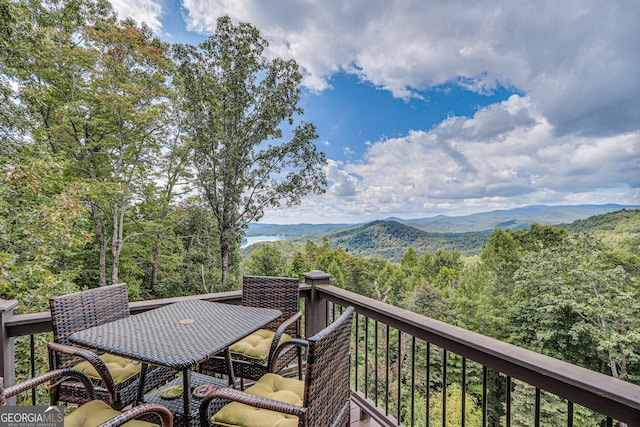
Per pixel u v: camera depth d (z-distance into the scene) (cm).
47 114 937
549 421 841
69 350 150
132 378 168
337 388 138
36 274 588
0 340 166
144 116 920
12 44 646
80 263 1050
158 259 1272
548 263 1263
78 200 700
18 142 719
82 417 128
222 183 1077
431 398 1111
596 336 1064
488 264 1631
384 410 196
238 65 1084
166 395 181
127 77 935
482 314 1495
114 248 1008
